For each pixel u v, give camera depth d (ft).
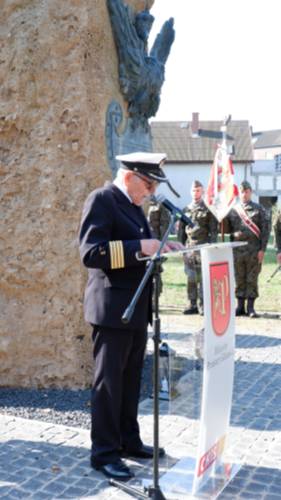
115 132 17.79
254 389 18.01
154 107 20.22
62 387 17.08
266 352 22.66
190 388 11.43
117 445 12.12
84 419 14.97
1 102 16.88
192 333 11.76
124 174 11.94
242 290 30.48
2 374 17.34
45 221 16.78
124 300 11.69
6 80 16.80
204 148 136.05
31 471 12.12
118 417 12.07
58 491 11.32
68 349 16.97
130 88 18.52
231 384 11.68
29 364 17.22
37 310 17.06
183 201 134.21
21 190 16.94
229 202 29.27
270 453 13.30
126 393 12.71
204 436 10.68
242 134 141.28
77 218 16.70
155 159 11.79
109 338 11.78
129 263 11.22
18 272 17.02
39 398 16.40
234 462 12.62
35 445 13.38
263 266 53.57
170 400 11.75
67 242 16.79
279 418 15.55
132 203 12.20
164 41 20.83
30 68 16.61
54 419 14.94
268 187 140.97
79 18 16.42
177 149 136.36
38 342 17.12
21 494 11.18
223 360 11.12
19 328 17.19
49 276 16.84
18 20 16.70
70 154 16.70
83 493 11.25
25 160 16.87
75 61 16.44
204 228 30.53
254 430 14.69
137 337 12.44
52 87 16.56
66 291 16.88
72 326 16.92
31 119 16.74
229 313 11.27
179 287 36.40
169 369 11.86
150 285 12.10
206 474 11.28
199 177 134.00
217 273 10.75
